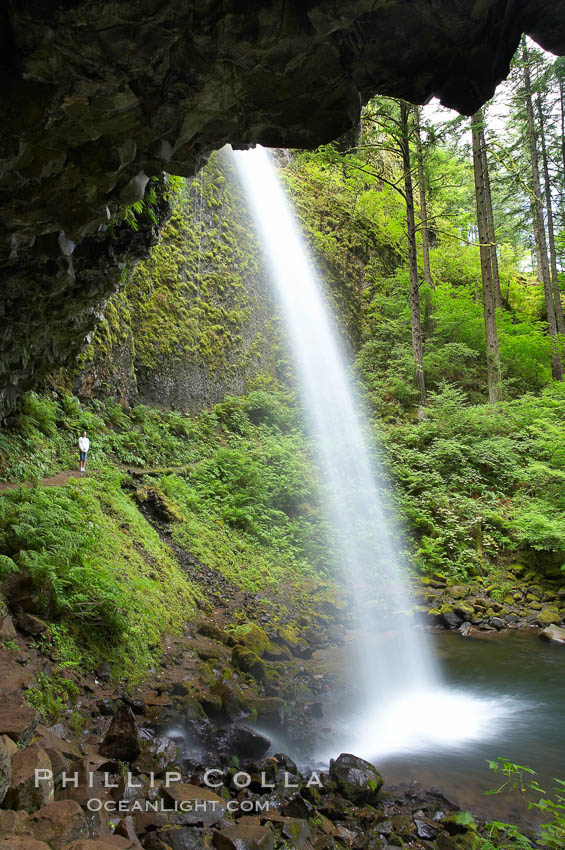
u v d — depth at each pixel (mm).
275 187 25188
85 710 5387
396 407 20016
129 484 12508
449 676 8398
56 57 3416
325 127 4469
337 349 23938
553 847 4066
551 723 6746
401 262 28406
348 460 17047
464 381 20469
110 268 7824
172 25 3324
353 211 27766
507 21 3807
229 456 16156
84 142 4215
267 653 8531
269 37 3504
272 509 14836
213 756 5168
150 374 17828
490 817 4738
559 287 26516
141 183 5113
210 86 3910
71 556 7168
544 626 10875
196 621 9094
